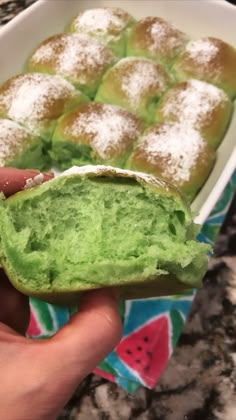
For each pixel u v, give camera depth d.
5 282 0.21
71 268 0.16
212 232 0.27
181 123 0.30
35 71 0.33
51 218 0.17
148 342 0.24
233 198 0.28
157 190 0.16
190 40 0.34
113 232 0.17
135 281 0.16
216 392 0.23
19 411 0.15
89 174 0.16
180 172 0.27
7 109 0.30
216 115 0.30
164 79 0.32
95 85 0.32
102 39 0.34
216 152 0.30
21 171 0.21
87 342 0.16
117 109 0.30
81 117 0.29
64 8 0.34
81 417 0.23
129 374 0.23
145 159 0.28
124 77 0.31
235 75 0.31
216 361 0.24
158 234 0.16
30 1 0.37
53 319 0.25
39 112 0.30
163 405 0.23
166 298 0.25
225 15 0.32
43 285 0.16
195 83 0.31
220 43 0.32
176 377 0.24
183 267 0.16
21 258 0.16
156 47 0.33
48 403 0.15
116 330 0.17
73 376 0.16
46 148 0.31
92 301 0.17
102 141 0.29
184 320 0.25
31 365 0.15
